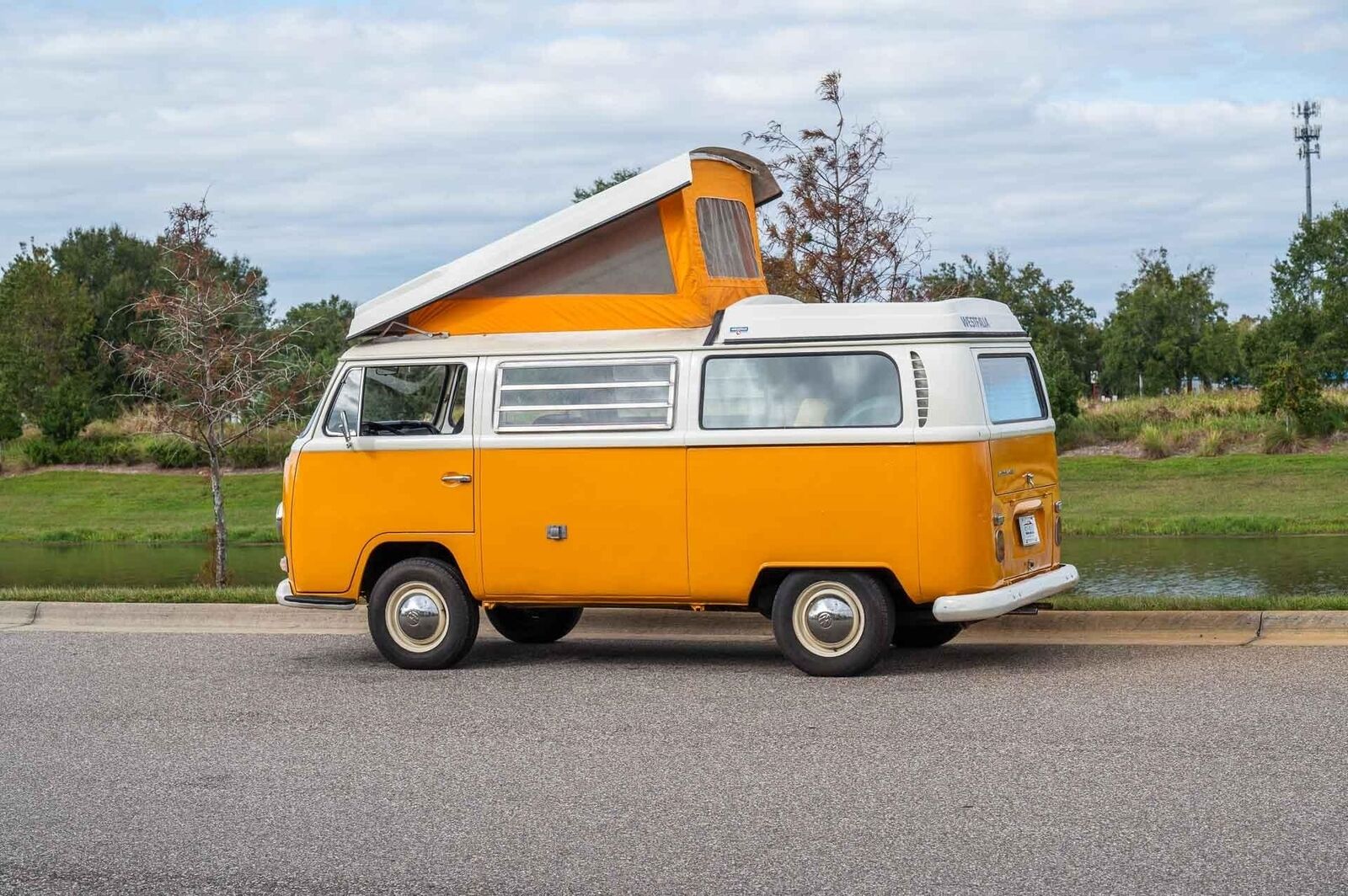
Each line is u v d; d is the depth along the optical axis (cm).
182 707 942
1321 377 3850
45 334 5041
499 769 757
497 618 1201
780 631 986
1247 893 538
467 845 627
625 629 1224
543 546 1027
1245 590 1702
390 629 1067
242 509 3469
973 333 977
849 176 1522
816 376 979
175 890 579
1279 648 1027
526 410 1033
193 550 2819
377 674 1049
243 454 3872
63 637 1259
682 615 1219
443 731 851
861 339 970
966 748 769
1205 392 4119
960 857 589
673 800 689
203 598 1372
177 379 1853
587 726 854
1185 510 2808
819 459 970
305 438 1082
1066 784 692
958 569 947
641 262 1054
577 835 637
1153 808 648
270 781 745
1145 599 1169
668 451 1000
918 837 618
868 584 969
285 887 580
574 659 1100
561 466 1023
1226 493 2953
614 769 750
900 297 1523
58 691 1005
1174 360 4684
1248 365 4050
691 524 997
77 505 3578
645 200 1034
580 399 1023
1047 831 620
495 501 1036
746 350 991
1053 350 3719
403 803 697
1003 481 980
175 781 748
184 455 3875
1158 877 559
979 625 1145
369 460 1064
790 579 983
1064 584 1032
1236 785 680
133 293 5409
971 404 954
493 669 1059
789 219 1517
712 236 1074
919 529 952
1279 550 2192
